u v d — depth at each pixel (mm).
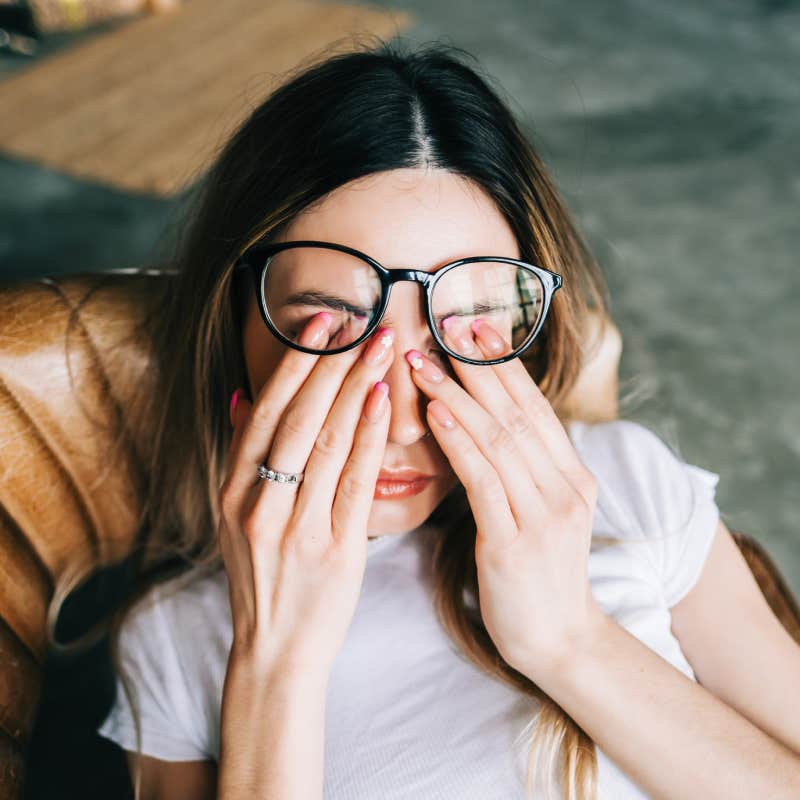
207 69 3398
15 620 1016
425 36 4559
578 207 3197
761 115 4012
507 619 904
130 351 1075
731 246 3191
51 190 3252
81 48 3684
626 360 2639
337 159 838
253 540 875
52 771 1568
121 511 1138
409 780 918
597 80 4281
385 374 857
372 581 1042
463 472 857
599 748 919
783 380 2615
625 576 1023
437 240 843
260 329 933
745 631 1029
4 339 1005
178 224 1214
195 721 1028
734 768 872
